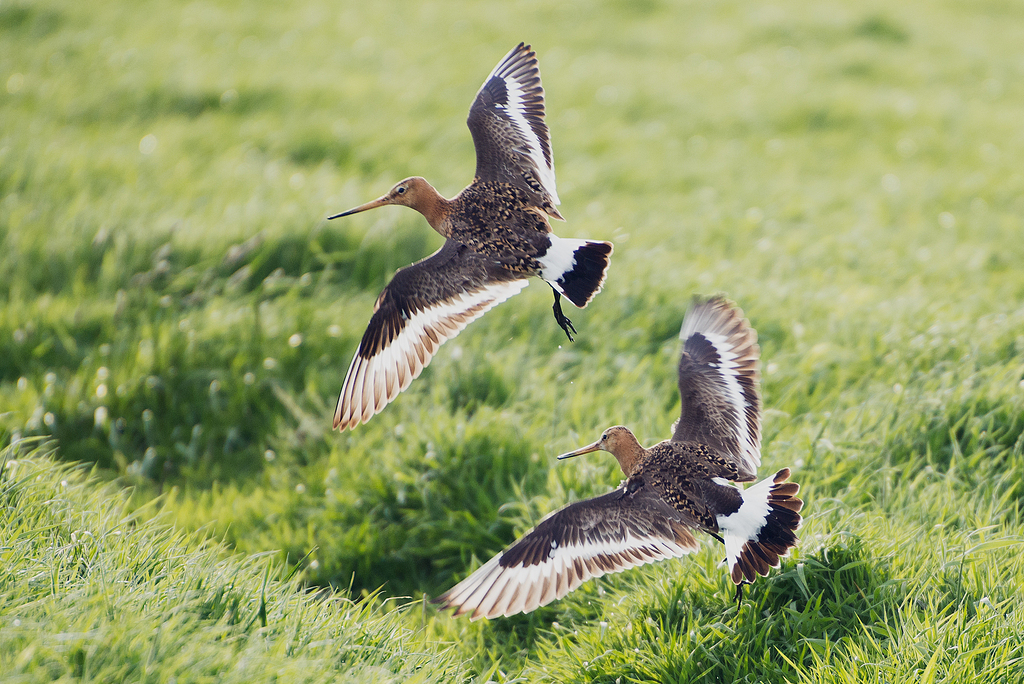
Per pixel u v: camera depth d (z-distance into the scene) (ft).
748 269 50.78
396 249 51.21
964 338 39.70
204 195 57.16
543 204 27.32
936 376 37.93
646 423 35.91
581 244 26.22
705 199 64.13
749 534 24.17
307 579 34.12
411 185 27.17
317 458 40.22
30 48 87.10
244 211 53.52
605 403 38.24
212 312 45.16
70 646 21.12
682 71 95.61
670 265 50.52
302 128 70.85
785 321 43.91
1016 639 24.32
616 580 31.22
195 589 25.45
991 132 81.15
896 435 34.63
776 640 26.84
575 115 81.66
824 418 35.14
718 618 27.50
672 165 71.46
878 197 65.77
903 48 106.93
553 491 33.76
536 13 114.73
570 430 36.11
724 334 27.07
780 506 24.11
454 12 112.98
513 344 43.55
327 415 41.65
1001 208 63.57
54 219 51.39
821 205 64.28
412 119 75.51
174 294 47.57
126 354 43.19
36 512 27.66
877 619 26.32
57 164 58.54
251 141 68.69
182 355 43.50
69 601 22.95
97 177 58.34
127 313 45.50
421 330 27.71
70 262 48.70
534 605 24.56
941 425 34.73
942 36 113.19
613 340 43.39
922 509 30.99
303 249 50.93
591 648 27.71
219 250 50.03
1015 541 26.66
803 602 27.76
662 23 112.88
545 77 90.89
